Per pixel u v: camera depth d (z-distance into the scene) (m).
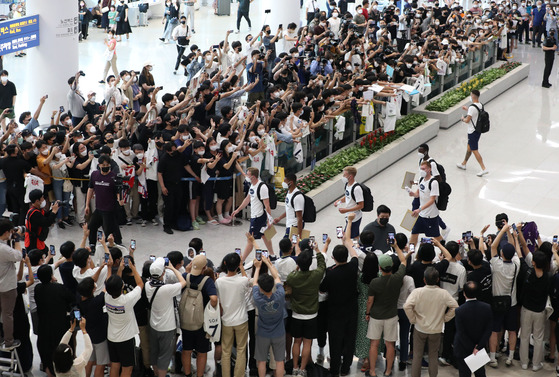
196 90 23.73
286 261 12.49
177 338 12.88
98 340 11.66
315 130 22.14
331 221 19.86
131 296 11.41
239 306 11.98
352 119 24.19
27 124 20.45
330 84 24.16
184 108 21.45
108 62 30.23
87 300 11.53
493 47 35.81
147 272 12.27
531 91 32.94
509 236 13.43
